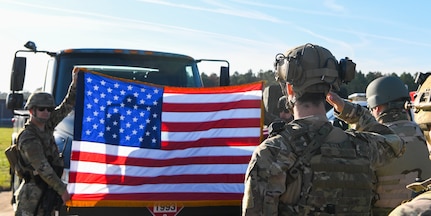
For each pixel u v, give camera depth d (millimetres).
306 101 2141
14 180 5918
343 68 2223
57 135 4754
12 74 5434
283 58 2197
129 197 4207
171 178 4324
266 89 5605
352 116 2574
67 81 5582
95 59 5785
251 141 4441
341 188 2033
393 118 3016
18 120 6680
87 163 4215
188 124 4465
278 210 2055
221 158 4406
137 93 4461
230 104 4516
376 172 2900
